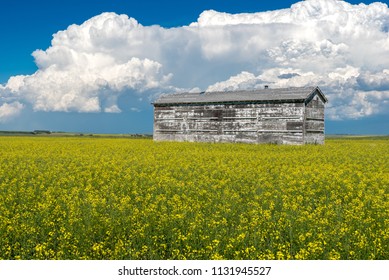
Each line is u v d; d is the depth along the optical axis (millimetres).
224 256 9727
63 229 10789
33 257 9898
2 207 13516
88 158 29234
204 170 22734
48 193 15609
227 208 13445
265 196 15602
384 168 25031
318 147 41844
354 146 45375
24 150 37156
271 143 47469
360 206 13422
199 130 52875
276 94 48844
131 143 51000
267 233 11117
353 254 9625
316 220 11914
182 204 14352
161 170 22422
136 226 11398
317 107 48844
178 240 10422
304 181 18281
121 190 16891
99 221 11656
